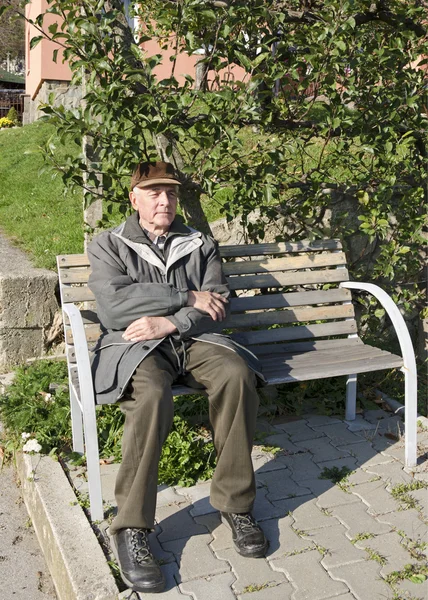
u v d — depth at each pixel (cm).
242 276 377
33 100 1487
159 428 258
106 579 244
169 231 322
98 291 302
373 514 292
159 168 313
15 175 821
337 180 449
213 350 292
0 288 439
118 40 365
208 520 288
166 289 299
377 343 494
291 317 380
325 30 351
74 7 345
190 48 346
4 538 308
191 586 246
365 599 238
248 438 272
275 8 383
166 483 317
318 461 339
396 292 500
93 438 277
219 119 341
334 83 377
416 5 415
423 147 456
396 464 335
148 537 276
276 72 357
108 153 349
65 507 289
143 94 335
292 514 292
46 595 271
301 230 462
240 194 390
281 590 243
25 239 574
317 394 414
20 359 453
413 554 262
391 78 409
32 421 360
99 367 288
